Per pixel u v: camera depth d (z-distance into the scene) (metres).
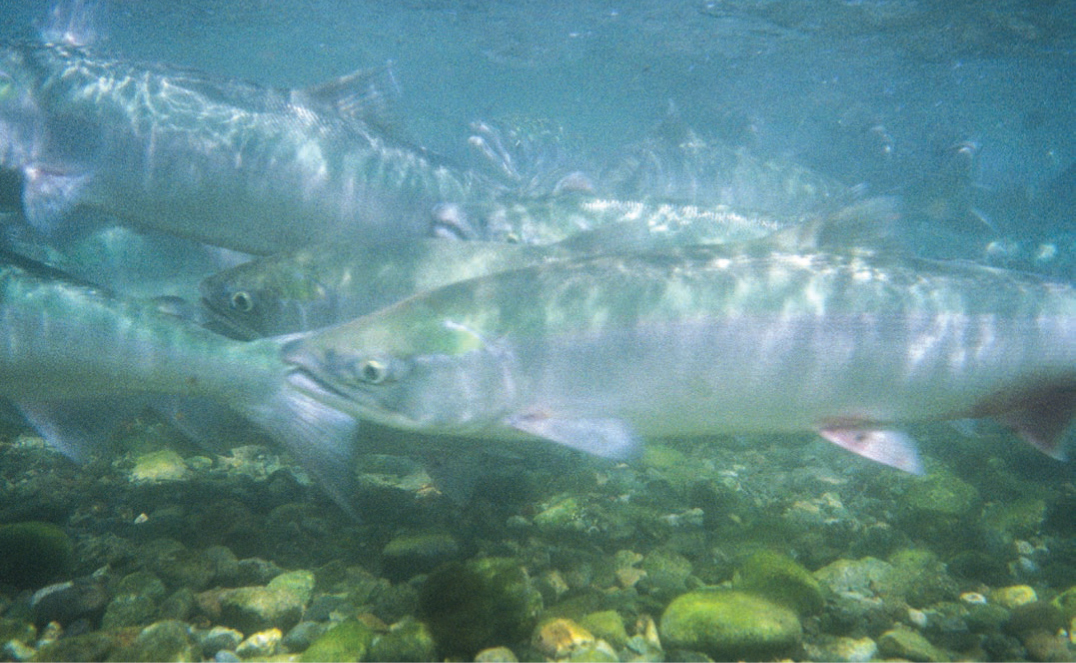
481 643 0.39
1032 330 0.48
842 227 0.51
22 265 0.51
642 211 0.83
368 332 0.47
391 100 0.86
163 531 0.53
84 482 0.64
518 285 0.48
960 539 0.56
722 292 0.47
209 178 0.78
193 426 0.53
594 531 0.55
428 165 0.86
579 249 0.61
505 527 0.56
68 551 0.47
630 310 0.46
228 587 0.46
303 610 0.44
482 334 0.47
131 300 0.50
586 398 0.47
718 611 0.40
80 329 0.50
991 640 0.42
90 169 0.77
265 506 0.58
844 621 0.43
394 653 0.38
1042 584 0.52
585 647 0.39
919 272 0.49
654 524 0.56
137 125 0.76
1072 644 0.42
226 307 0.63
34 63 0.76
